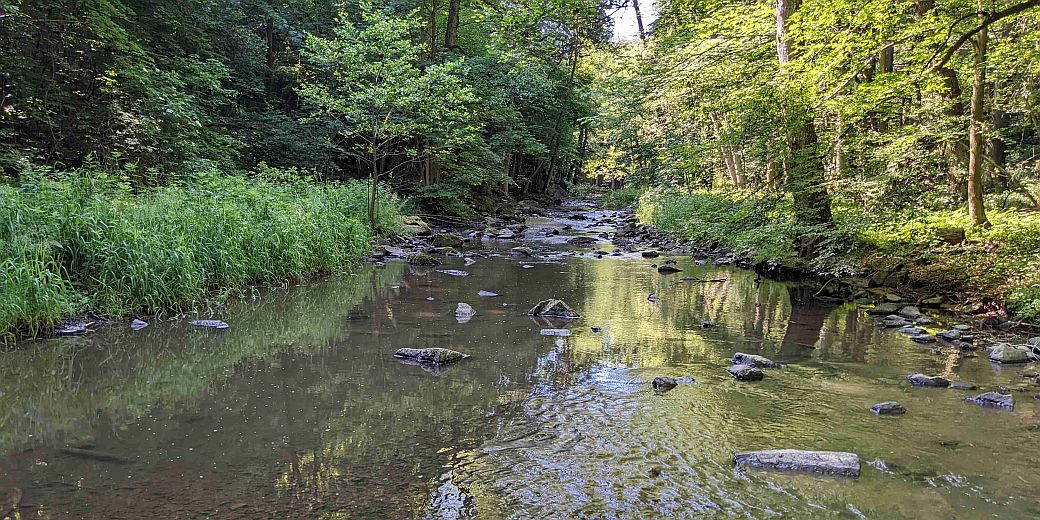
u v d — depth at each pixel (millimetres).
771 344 6754
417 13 22938
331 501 3164
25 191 7402
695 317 8164
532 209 30047
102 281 6926
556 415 4469
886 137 11758
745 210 13055
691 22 16734
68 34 12336
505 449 3865
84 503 3068
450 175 23078
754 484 3426
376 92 14805
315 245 10883
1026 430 4246
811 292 10281
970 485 3443
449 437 4043
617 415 4480
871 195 12070
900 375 5590
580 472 3557
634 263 13680
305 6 23062
